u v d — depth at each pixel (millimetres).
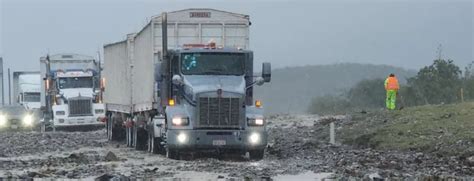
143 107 37312
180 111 29766
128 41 41031
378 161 26688
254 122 29625
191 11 34938
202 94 29219
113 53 47438
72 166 27109
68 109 59125
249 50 31109
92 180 22312
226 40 35188
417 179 21625
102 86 54438
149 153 35125
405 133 33469
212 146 29406
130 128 41031
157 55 34562
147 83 36094
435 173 23000
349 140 36094
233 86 29781
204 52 30766
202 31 35062
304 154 32125
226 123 29359
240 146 29484
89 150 38031
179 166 26594
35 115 70125
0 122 68625
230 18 35125
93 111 59500
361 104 82438
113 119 46656
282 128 49969
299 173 23891
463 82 62406
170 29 34938
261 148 29750
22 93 77938
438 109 38969
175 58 31016
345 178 22031
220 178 22312
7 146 40594
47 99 63375
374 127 37938
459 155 26906
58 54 62531
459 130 31750
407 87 62156
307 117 60188
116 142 46281
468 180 21203
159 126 32781
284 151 33906
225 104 29359
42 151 36969
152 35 34844
